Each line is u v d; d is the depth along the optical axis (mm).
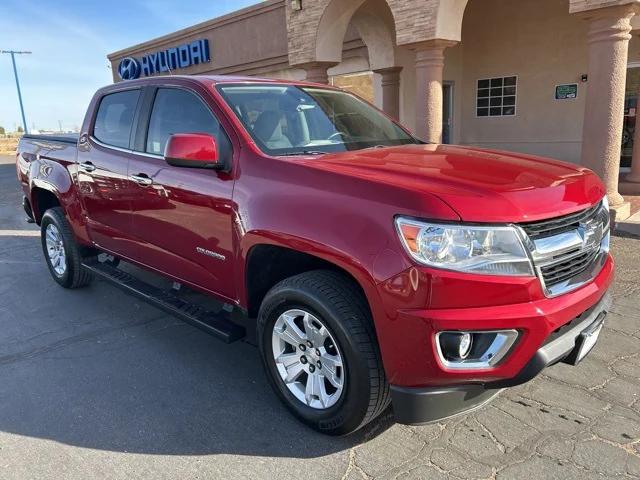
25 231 9219
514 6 12680
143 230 4156
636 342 4004
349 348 2680
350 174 2779
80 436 3102
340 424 2863
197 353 4160
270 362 3201
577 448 2846
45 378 3807
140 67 21031
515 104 13148
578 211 2758
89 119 4938
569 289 2662
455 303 2383
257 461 2846
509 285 2410
